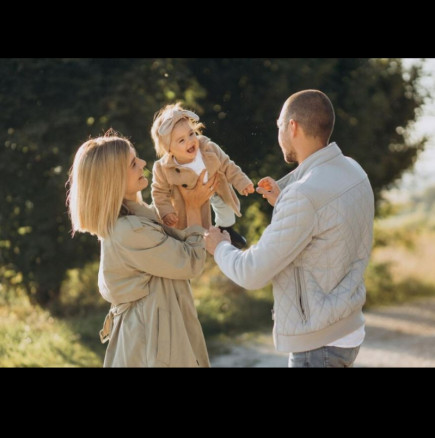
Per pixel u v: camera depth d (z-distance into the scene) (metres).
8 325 8.52
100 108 8.48
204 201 3.49
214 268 12.19
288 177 3.42
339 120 10.09
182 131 3.34
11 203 9.12
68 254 9.54
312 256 3.09
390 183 12.37
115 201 3.32
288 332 3.12
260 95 8.91
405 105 11.51
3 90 8.45
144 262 3.30
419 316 11.60
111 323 3.52
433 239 17.56
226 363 8.43
